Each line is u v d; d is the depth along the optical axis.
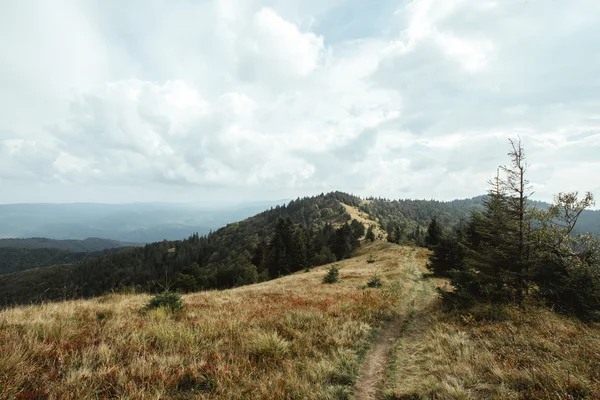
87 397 4.32
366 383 6.18
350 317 10.48
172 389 5.02
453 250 27.23
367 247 87.31
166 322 8.19
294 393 5.22
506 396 4.84
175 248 180.25
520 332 7.65
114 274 143.00
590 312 9.50
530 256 12.39
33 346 5.41
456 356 6.82
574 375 5.13
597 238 12.97
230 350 6.77
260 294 17.11
